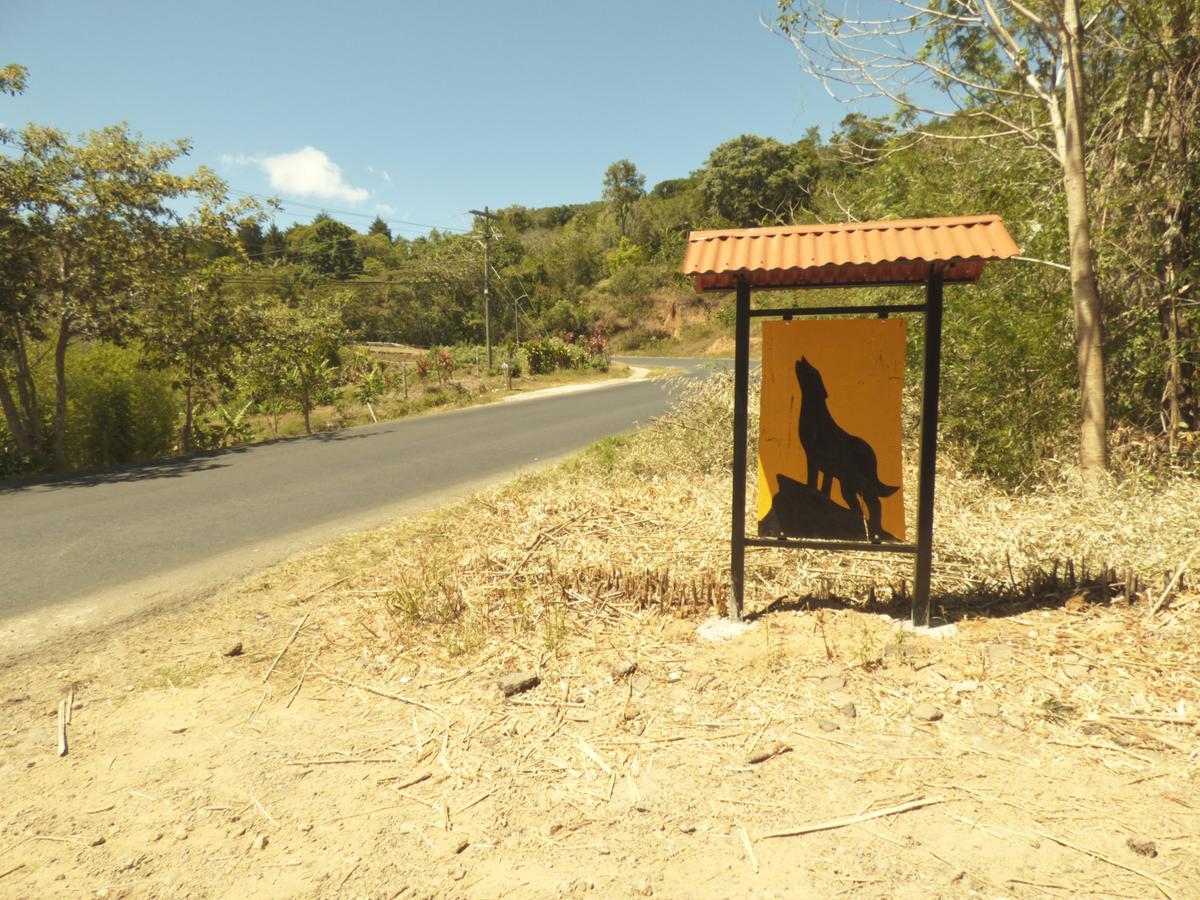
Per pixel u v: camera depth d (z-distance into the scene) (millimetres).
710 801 2521
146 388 16453
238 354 18359
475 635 3910
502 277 68375
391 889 2178
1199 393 6074
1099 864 2117
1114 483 5086
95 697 3508
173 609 4746
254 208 16078
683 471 7680
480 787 2674
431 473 10094
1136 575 3846
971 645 3465
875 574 4379
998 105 6684
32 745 3076
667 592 4207
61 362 14195
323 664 3781
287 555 6016
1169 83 5777
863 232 3377
